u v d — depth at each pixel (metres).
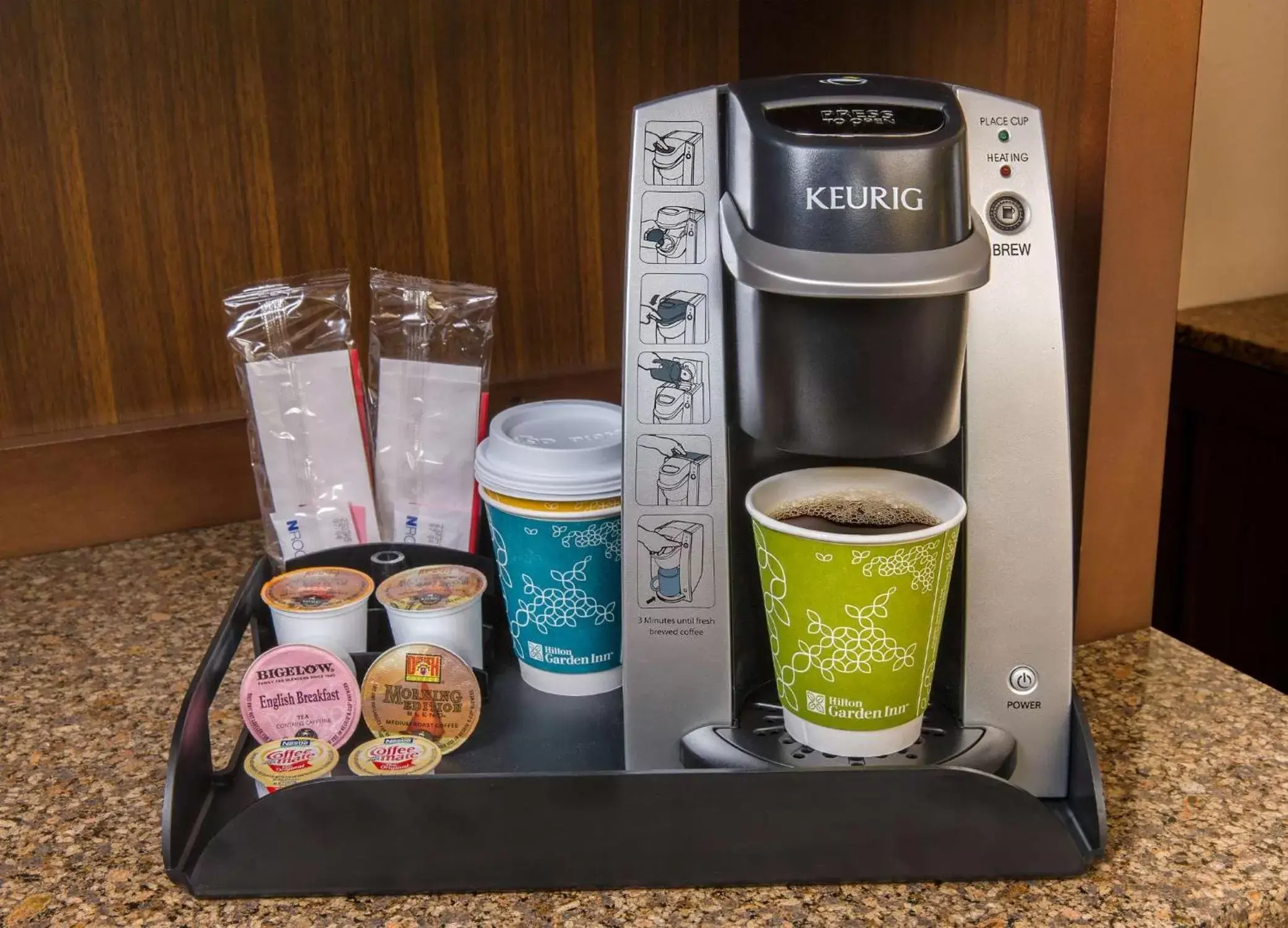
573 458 0.70
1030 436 0.63
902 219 0.52
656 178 0.61
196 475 1.06
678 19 1.11
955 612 0.65
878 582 0.58
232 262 1.03
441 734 0.68
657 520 0.63
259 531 1.07
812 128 0.55
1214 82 1.39
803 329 0.54
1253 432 1.34
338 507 0.82
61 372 1.01
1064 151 0.76
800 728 0.62
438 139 1.06
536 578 0.73
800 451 0.57
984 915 0.58
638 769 0.65
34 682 0.82
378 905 0.59
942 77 0.86
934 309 0.53
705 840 0.59
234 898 0.59
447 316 0.85
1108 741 0.72
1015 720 0.65
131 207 0.99
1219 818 0.65
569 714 0.73
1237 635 1.41
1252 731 0.73
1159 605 1.53
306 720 0.67
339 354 0.81
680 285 0.61
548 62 1.08
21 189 0.96
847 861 0.60
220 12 0.97
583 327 1.16
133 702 0.79
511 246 1.11
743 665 0.67
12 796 0.68
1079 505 0.82
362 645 0.73
